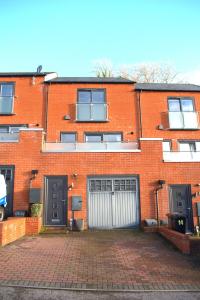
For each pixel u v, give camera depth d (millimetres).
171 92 19703
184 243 9625
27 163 14000
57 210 13656
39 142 14227
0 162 13977
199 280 7258
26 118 18641
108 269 7895
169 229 11547
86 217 13633
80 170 14078
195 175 14570
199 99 19812
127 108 19141
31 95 18969
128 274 7574
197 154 15148
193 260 8852
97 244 10516
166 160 14586
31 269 7621
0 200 11984
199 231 13812
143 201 13969
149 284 6941
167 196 14141
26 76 19219
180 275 7582
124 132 18766
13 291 6273
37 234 12141
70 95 19078
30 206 13266
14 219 11266
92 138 18688
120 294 6367
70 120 18719
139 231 13062
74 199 13695
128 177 14180
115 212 13797
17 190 13711
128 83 19500
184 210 14234
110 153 14336
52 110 18797
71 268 7859
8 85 19188
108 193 13961
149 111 19250
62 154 14164
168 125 19156
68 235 12070
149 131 18953
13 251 9172
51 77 19906
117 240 11227
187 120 19328
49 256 8828
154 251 9750
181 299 6199
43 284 6695
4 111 18734
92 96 19281
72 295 6230
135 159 14367
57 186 13898
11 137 14758
